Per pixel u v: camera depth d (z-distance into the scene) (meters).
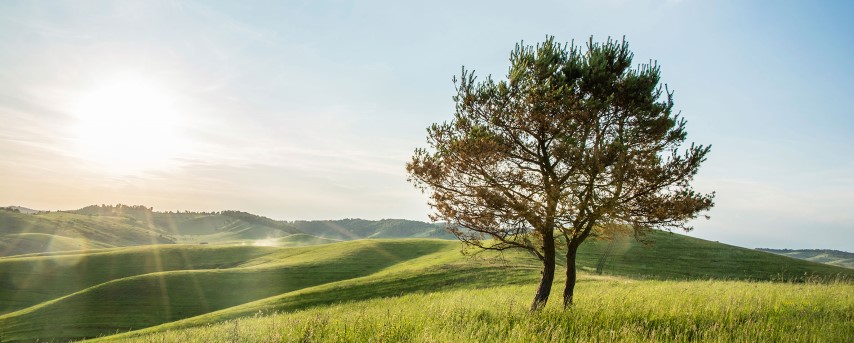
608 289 21.98
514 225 14.33
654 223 13.46
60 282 97.44
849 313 10.89
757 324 9.40
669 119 13.07
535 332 9.36
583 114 12.45
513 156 13.98
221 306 67.25
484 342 8.65
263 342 9.25
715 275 55.44
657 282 28.20
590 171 12.77
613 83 13.16
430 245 107.31
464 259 59.69
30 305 84.00
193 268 112.44
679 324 9.94
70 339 54.38
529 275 44.09
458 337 8.70
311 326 9.59
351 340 8.84
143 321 61.00
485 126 13.96
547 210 13.45
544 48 13.81
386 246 107.75
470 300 19.17
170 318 62.44
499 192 13.95
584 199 13.41
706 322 10.10
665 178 12.65
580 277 36.16
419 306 17.39
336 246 117.50
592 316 10.83
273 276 81.81
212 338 10.59
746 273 56.81
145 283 74.06
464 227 14.84
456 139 14.25
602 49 13.70
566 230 14.29
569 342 8.52
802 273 56.94
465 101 14.26
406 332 9.31
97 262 112.06
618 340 8.57
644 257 62.56
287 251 122.88
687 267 58.84
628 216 13.45
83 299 68.06
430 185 15.02
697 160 12.55
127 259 115.69
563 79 12.95
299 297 50.69
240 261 116.25
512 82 13.64
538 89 12.91
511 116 13.59
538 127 13.22
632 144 13.20
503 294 25.59
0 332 56.81
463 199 14.59
